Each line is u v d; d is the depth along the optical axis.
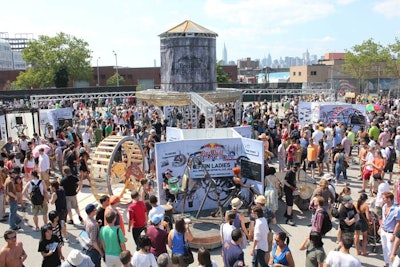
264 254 8.19
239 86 66.94
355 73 66.00
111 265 8.02
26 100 53.09
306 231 11.84
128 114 30.09
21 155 17.31
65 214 11.33
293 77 93.75
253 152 13.03
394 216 8.70
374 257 10.04
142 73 84.50
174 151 13.17
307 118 25.28
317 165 18.78
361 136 17.97
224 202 13.04
